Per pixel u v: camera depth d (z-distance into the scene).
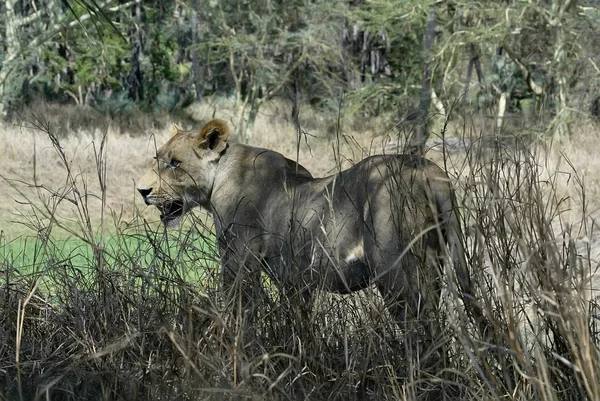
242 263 9.30
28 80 66.44
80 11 56.06
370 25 58.03
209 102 73.25
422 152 9.93
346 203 10.34
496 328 7.90
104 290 10.13
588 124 41.19
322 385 8.72
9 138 37.03
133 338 9.35
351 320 9.91
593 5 51.66
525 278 8.38
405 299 9.39
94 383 9.23
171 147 12.20
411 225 9.73
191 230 10.97
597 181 25.98
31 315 10.79
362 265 10.26
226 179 11.81
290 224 10.20
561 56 48.53
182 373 9.05
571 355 7.70
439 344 8.17
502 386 8.18
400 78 58.06
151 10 66.31
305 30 57.97
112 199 31.14
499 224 8.65
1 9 59.88
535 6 49.81
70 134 44.69
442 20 57.41
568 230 8.84
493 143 9.11
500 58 56.09
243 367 8.09
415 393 8.30
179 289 9.89
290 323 9.38
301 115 61.03
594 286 12.72
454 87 50.19
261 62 55.69
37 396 8.23
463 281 8.92
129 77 79.75
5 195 29.62
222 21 58.97
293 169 11.63
